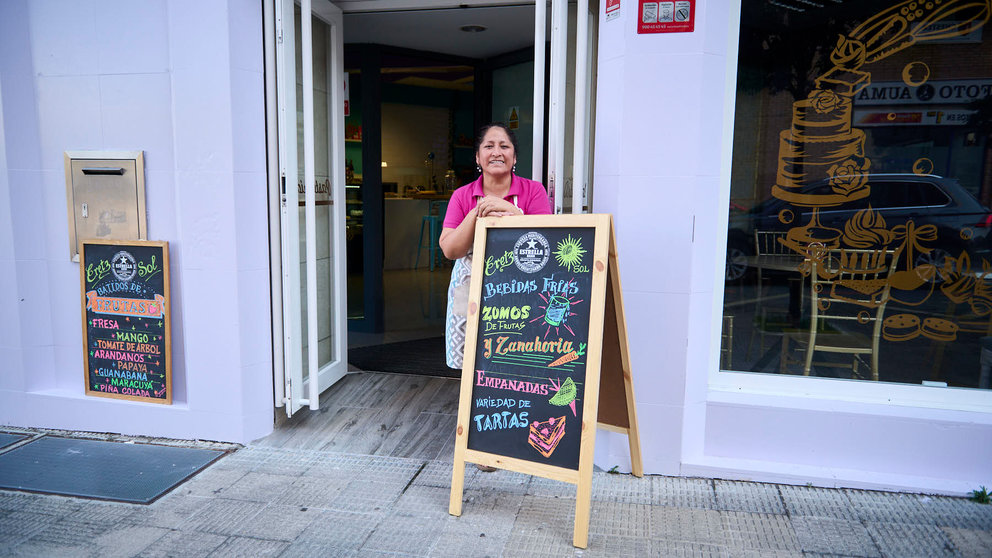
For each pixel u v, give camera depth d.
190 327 3.51
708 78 2.96
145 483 3.11
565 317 2.67
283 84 3.42
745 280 3.25
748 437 3.22
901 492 3.02
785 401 3.17
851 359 3.22
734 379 3.30
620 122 3.04
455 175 11.34
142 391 3.68
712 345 3.29
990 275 3.04
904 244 3.11
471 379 2.82
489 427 2.78
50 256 3.75
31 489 3.04
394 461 3.37
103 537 2.64
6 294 3.72
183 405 3.65
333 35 4.20
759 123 3.14
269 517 2.80
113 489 3.05
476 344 2.85
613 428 3.12
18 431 3.77
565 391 2.63
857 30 3.04
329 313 4.46
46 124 3.64
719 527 2.73
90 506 2.89
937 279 3.10
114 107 3.55
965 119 2.99
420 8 4.35
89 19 3.51
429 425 3.83
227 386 3.53
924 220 3.08
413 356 5.23
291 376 3.67
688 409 3.18
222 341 3.49
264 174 3.52
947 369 3.14
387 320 6.52
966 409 3.06
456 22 5.38
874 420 3.07
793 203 3.19
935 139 3.03
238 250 3.41
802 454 3.18
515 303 2.79
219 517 2.80
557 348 2.68
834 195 3.15
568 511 2.87
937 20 2.96
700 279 3.10
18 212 3.66
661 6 2.92
